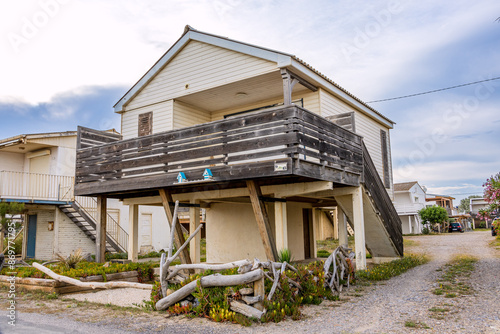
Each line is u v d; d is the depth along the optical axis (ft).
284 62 32.86
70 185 61.67
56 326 17.97
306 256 53.11
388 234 40.55
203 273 21.43
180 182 31.50
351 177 34.47
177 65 41.68
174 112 41.73
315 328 17.44
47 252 60.64
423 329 16.94
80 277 28.96
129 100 45.14
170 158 32.73
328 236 96.89
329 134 31.30
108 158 37.58
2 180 57.52
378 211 38.42
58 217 58.54
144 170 34.47
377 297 24.52
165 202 35.17
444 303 21.91
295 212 48.73
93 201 63.93
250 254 43.91
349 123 36.01
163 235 75.61
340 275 27.81
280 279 20.71
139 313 20.83
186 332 16.98
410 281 30.35
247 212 44.83
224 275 19.81
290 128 26.78
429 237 97.86
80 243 61.26
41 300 24.64
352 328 17.37
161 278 21.66
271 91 39.83
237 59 36.81
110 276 31.01
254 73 35.32
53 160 62.64
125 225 68.49
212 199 40.27
